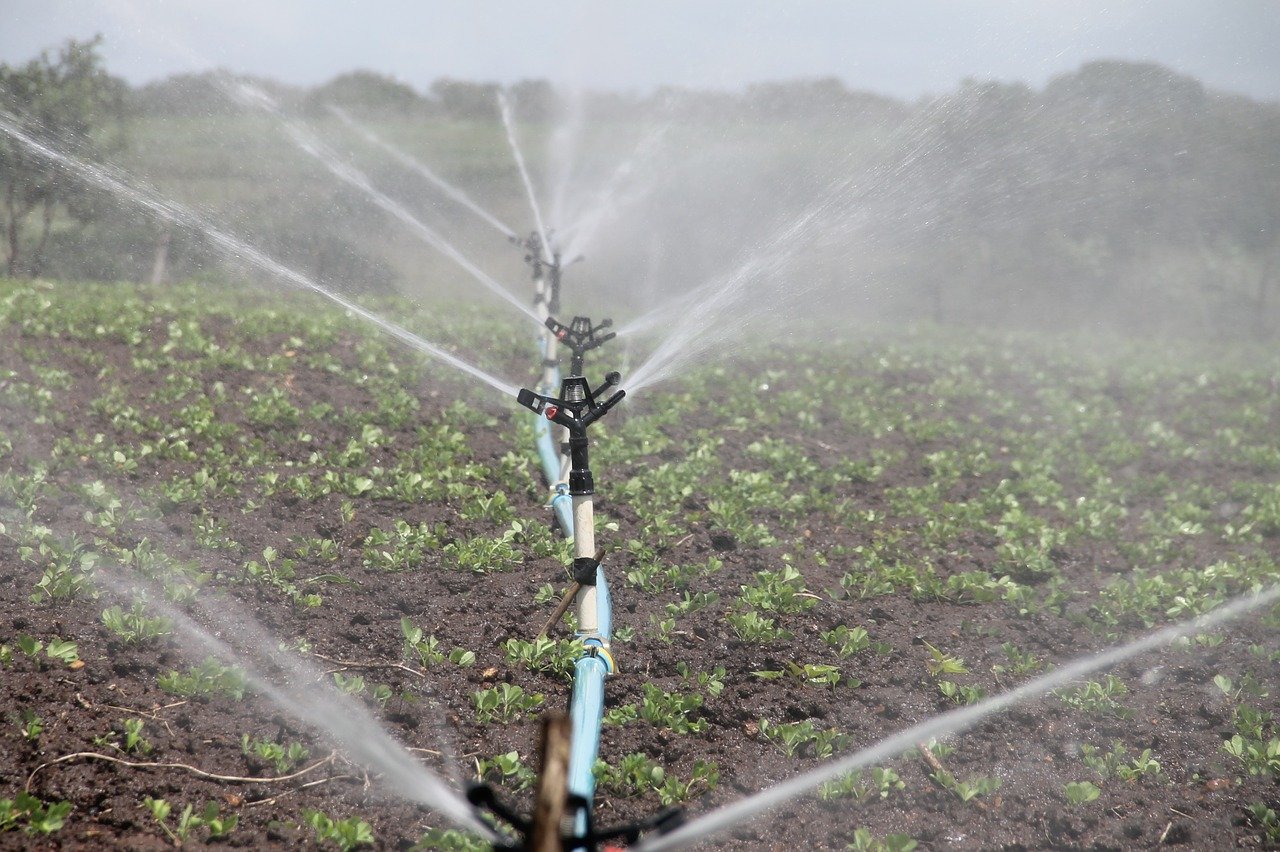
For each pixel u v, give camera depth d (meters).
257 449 9.85
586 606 5.77
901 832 5.08
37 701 5.32
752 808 5.17
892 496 10.72
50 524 7.37
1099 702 6.31
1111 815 5.30
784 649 6.86
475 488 9.24
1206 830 5.21
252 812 4.84
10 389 10.47
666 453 11.41
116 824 4.62
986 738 5.95
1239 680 6.74
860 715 6.15
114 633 6.04
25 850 4.36
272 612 6.64
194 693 5.60
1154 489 11.81
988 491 11.08
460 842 4.65
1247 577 8.61
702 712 6.07
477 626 6.73
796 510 9.85
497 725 5.70
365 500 8.85
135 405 10.87
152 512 7.87
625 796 5.28
